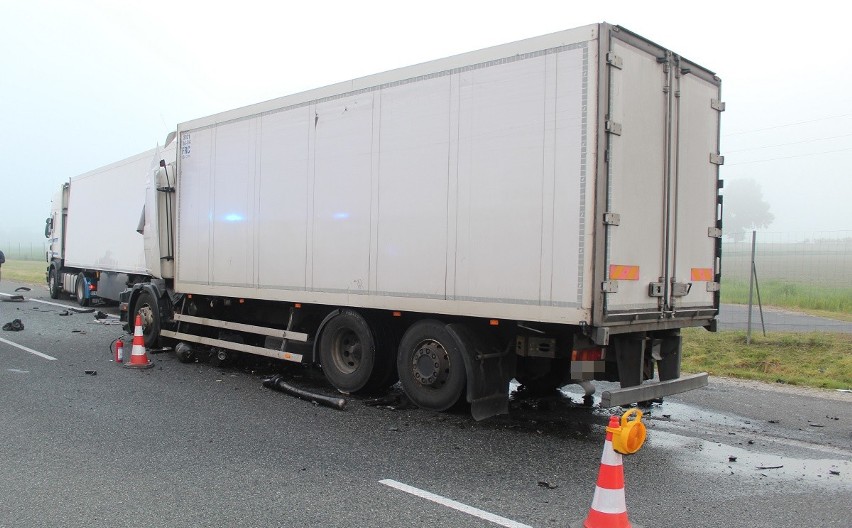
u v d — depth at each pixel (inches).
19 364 392.5
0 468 206.7
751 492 195.8
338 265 313.6
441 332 279.4
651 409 305.7
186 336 417.1
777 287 843.4
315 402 304.3
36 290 1027.9
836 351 430.0
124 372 374.9
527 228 242.1
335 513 173.3
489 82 255.3
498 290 250.2
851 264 876.6
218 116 390.6
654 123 251.3
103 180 687.7
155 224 442.6
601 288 225.6
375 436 250.8
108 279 678.5
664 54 256.5
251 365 406.9
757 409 305.9
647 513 177.8
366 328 311.7
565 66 233.6
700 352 450.6
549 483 198.8
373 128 299.1
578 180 228.8
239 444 237.1
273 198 350.6
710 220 285.3
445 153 269.4
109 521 166.6
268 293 352.8
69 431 250.4
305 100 333.1
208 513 172.6
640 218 243.1
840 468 220.4
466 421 276.1
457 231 264.1
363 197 302.4
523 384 312.2
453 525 166.2
